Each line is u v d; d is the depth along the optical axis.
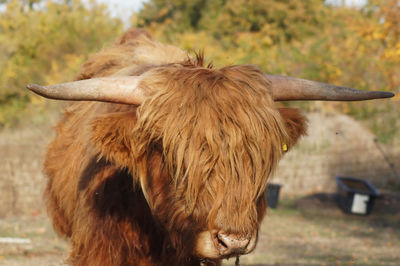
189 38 22.84
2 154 15.38
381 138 19.25
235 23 28.05
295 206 15.48
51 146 5.63
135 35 6.43
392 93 3.49
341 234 11.96
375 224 13.44
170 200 3.19
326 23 28.14
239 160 2.94
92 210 3.91
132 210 3.75
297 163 17.80
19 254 8.16
